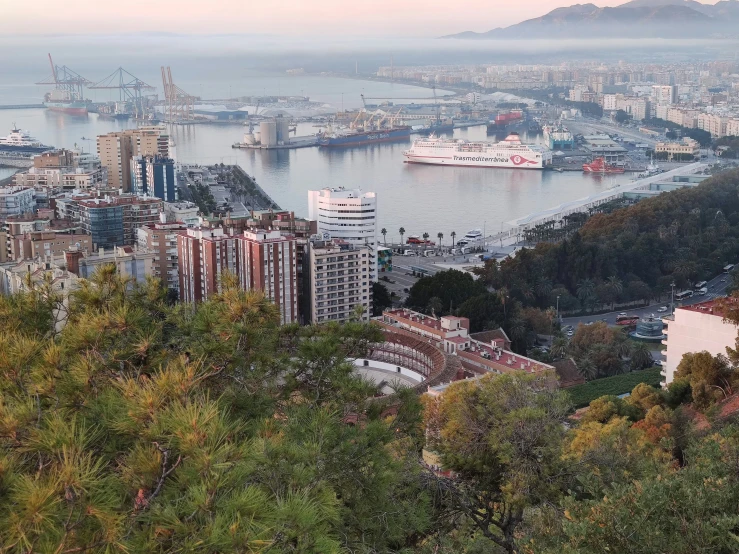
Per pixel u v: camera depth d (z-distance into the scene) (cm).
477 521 9025
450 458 9519
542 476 9212
